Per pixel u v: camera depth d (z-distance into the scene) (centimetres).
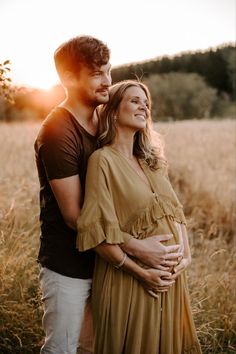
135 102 257
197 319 377
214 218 703
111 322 252
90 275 262
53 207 255
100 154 248
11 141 1102
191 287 417
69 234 254
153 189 259
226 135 1391
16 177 682
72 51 245
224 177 900
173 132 1367
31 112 2192
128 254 250
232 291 421
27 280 357
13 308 332
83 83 248
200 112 4044
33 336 329
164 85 4156
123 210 249
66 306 255
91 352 294
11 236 387
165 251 250
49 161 241
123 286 251
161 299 259
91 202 241
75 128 249
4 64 319
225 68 4369
